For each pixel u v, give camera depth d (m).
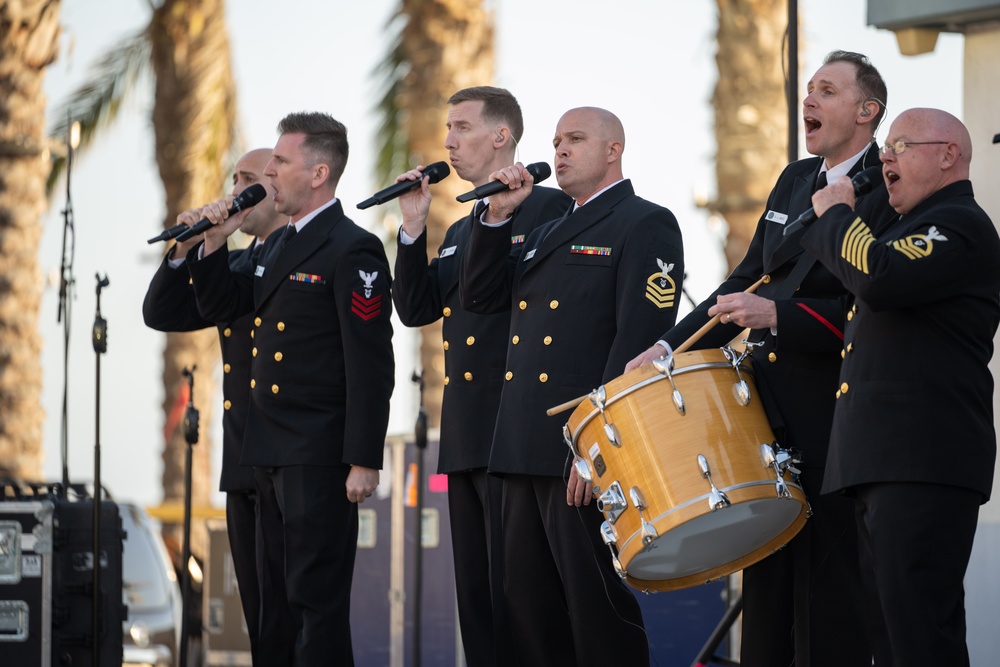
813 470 7.55
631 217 8.34
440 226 19.88
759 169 19.33
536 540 8.42
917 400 6.84
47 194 21.48
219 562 14.71
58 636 10.13
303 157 9.71
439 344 20.31
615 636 8.06
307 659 9.21
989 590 10.05
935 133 7.05
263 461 9.47
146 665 14.59
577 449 7.67
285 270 9.59
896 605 6.75
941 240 6.77
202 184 21.27
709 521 7.15
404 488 13.65
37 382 18.36
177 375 22.88
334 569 9.41
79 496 11.10
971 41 10.53
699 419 7.20
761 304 7.44
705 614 11.52
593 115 8.54
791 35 11.33
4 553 10.17
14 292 18.17
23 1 17.81
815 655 7.55
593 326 8.29
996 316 7.04
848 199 7.10
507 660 8.87
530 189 8.45
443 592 13.34
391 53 20.52
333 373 9.52
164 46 21.17
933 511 6.77
